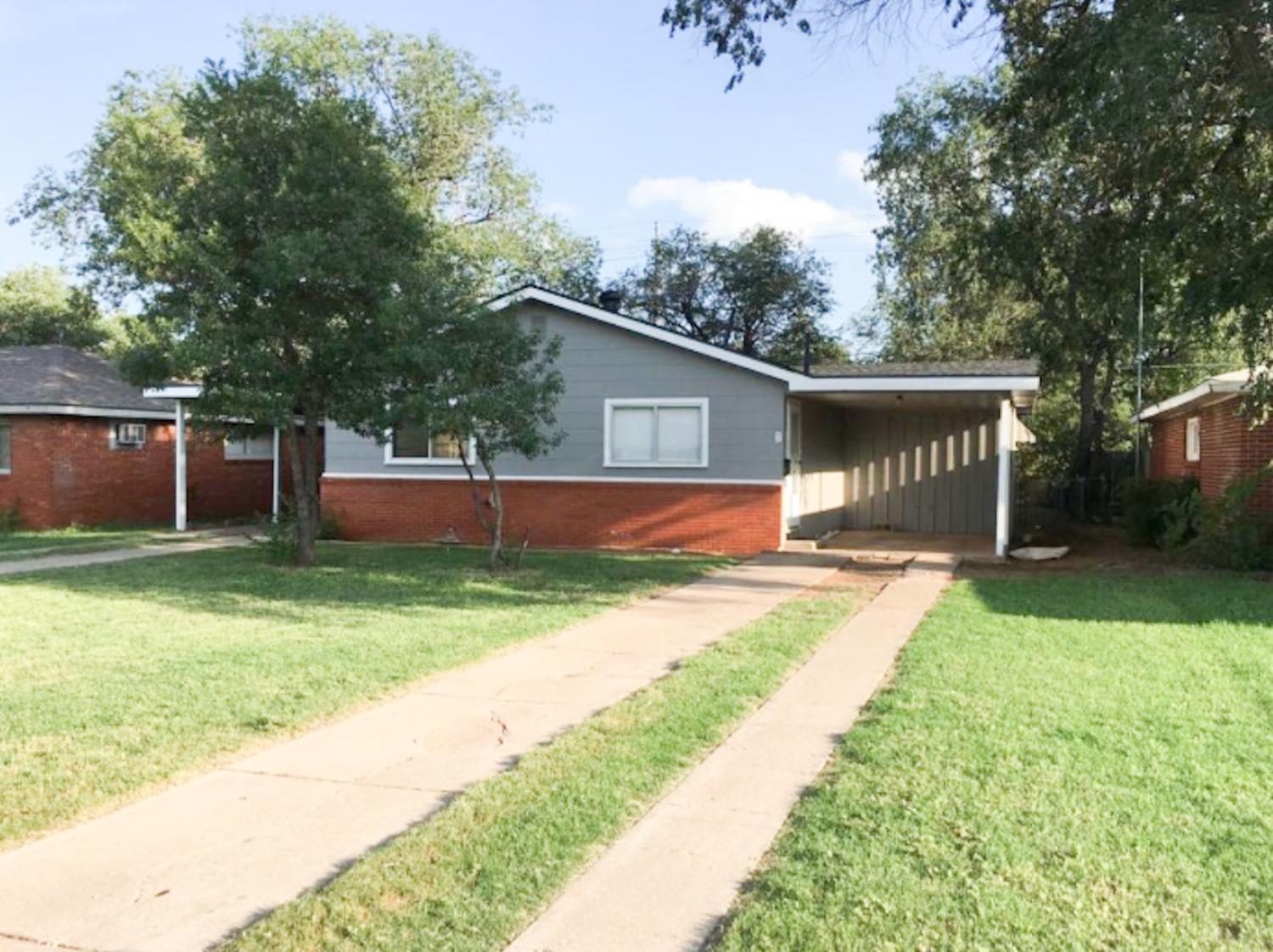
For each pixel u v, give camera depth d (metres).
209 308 12.45
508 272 31.09
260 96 12.86
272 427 14.28
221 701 6.38
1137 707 6.15
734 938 3.34
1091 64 11.39
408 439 17.61
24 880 3.84
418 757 5.38
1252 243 12.84
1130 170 14.24
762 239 39.25
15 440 20.59
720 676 7.15
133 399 22.27
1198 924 3.40
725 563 14.53
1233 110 12.68
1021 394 16.78
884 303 37.00
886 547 16.91
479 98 32.50
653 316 40.06
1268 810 4.42
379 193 13.27
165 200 13.29
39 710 6.12
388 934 3.39
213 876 3.88
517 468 17.02
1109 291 17.45
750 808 4.58
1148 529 17.17
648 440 16.42
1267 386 13.34
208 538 18.50
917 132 26.75
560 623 9.38
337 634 8.70
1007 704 6.22
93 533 19.67
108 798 4.71
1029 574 13.41
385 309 11.80
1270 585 12.13
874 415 20.86
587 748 5.45
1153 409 21.34
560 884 3.79
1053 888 3.66
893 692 6.62
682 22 12.93
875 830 4.21
